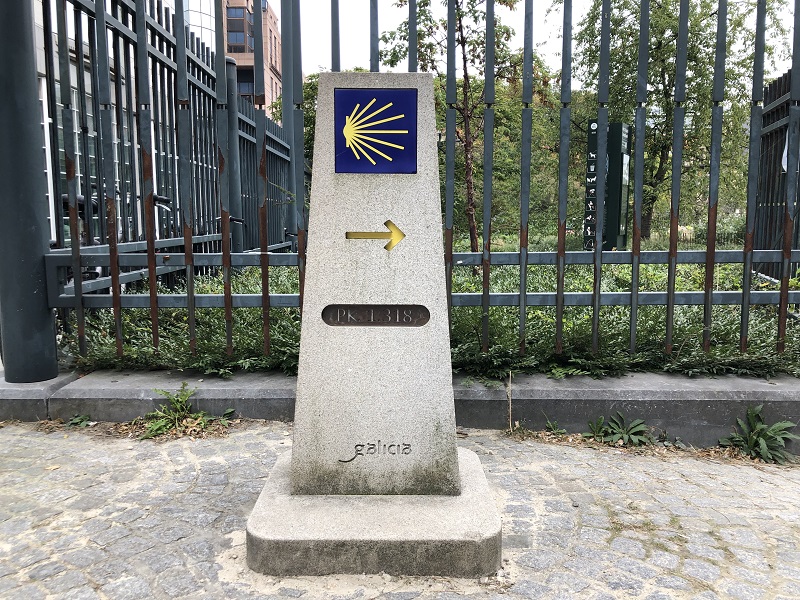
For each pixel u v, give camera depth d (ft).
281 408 13.42
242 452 11.91
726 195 50.88
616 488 10.68
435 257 8.87
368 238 8.86
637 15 48.01
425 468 9.02
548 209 53.42
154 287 13.38
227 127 13.06
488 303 13.43
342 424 8.97
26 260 13.44
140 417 13.26
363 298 8.86
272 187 38.06
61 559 8.27
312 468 9.01
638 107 12.59
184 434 12.73
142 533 8.98
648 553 8.57
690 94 48.21
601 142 12.67
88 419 13.26
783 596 7.60
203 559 8.36
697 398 12.78
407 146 8.82
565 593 7.65
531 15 12.36
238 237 28.86
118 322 13.69
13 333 13.52
